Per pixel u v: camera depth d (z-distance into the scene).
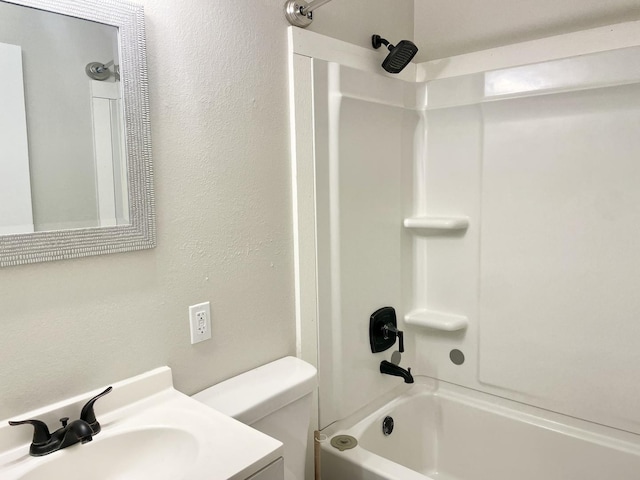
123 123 1.11
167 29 1.19
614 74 1.57
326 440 1.69
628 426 1.69
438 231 2.04
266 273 1.49
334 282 1.71
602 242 1.68
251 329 1.46
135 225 1.14
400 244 2.02
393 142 1.93
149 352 1.20
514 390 1.91
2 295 0.96
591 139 1.67
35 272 1.00
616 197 1.64
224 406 1.23
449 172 1.99
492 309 1.93
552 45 1.73
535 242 1.81
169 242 1.23
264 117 1.44
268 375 1.42
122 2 1.08
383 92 1.83
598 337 1.72
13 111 0.96
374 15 1.85
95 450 1.01
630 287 1.65
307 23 1.54
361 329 1.83
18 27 0.95
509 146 1.83
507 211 1.86
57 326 1.04
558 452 1.78
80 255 1.05
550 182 1.76
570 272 1.75
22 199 0.97
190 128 1.25
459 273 2.01
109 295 1.12
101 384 1.12
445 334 2.07
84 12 1.03
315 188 1.61
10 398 0.98
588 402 1.76
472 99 1.86
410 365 2.13
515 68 1.75
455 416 2.02
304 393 1.40
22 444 0.98
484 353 1.97
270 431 1.31
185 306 1.28
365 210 1.82
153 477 1.02
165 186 1.21
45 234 1.00
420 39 2.06
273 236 1.50
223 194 1.34
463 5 1.92
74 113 1.03
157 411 1.13
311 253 1.62
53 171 1.01
